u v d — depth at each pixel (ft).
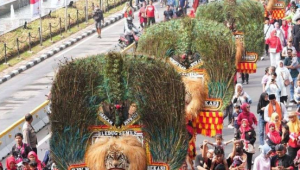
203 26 108.47
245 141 104.99
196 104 104.99
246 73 150.51
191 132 104.06
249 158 105.40
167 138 80.84
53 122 81.00
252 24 141.90
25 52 187.42
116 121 80.59
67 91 80.53
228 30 108.47
